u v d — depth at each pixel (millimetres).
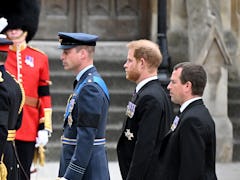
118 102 51406
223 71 49844
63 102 50719
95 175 24688
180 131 21938
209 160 22188
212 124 22156
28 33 31875
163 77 42375
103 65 54188
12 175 25672
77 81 25188
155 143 24203
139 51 24797
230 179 42469
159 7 44188
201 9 51000
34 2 31688
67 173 24125
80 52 25047
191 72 22500
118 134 48938
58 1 57281
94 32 57625
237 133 51281
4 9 30906
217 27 49906
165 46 43750
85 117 24062
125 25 57812
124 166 25047
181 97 22656
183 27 54844
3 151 24188
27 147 30766
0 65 24953
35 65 31312
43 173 43312
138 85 24984
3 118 23984
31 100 31016
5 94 24266
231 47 55469
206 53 49625
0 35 25266
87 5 57594
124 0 57719
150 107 24188
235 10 56094
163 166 22375
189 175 21469
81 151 23984
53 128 48531
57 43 55188
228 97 53500
